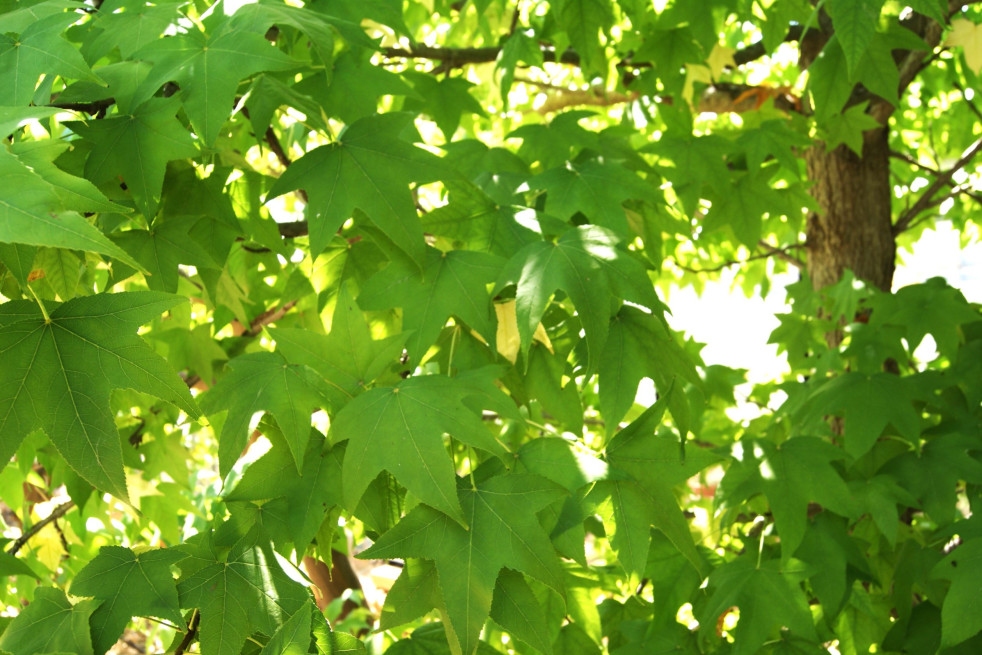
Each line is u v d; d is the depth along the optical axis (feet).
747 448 6.45
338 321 4.12
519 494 3.72
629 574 4.16
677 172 8.66
